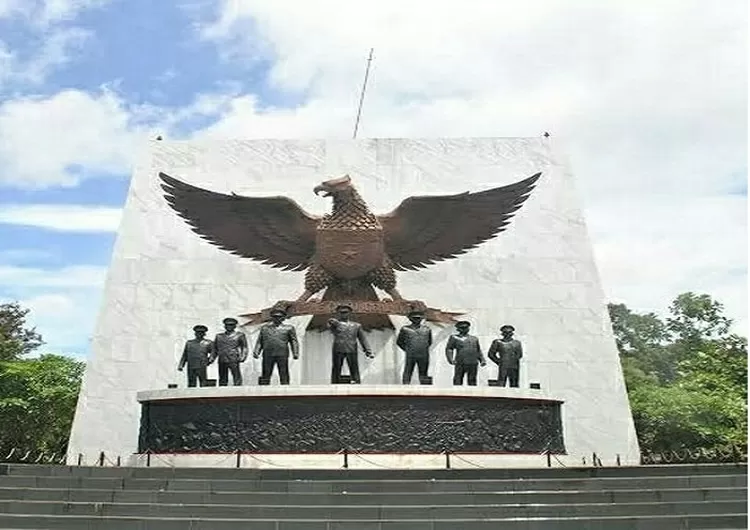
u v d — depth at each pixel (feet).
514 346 87.97
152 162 113.70
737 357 142.00
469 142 114.42
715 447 119.96
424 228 95.40
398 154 113.60
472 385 84.28
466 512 54.95
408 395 77.15
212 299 107.24
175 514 55.72
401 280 107.55
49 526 54.39
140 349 105.29
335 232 91.61
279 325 84.02
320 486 59.77
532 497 57.82
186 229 110.22
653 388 140.05
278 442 76.13
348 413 76.59
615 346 105.91
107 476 65.16
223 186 112.37
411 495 57.36
